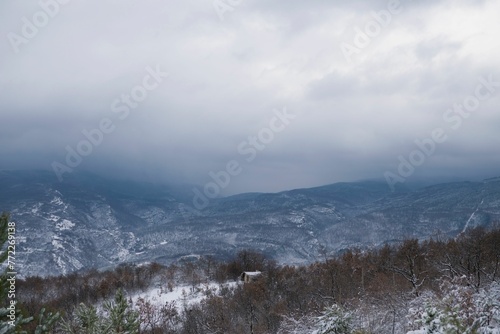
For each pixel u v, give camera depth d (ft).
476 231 141.28
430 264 122.01
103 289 206.69
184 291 219.20
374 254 180.24
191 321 153.58
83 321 42.19
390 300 82.17
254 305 152.97
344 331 49.21
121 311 42.57
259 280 195.21
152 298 206.39
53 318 18.75
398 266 128.88
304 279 181.16
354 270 147.54
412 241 131.54
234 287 222.89
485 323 36.37
